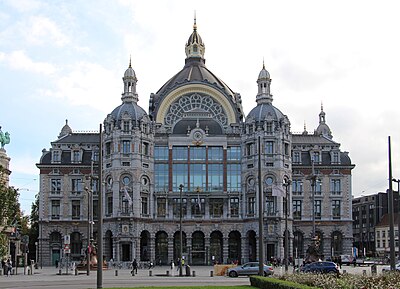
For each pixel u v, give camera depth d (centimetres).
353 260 11806
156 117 13675
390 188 5622
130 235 12588
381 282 4022
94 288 5109
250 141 13138
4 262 8994
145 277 7925
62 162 13825
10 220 8044
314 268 7550
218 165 13312
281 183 12888
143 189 12975
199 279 7306
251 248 13125
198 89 13750
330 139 14475
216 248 13288
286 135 13250
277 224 12731
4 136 12206
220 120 13775
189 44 15175
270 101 13525
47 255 13512
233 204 13238
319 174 13925
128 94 13375
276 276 5653
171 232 13125
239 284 6012
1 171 7962
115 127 12962
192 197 13212
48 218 13588
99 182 4575
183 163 13288
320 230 13738
